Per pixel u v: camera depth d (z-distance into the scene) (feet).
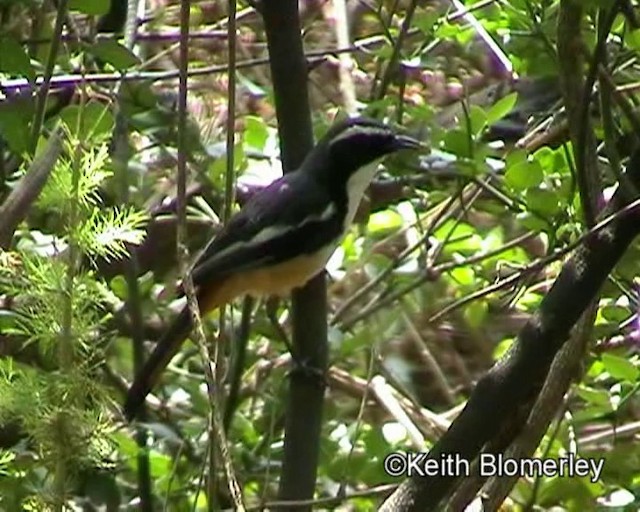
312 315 29.01
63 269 17.20
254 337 37.52
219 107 41.70
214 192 36.50
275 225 31.91
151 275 35.29
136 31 36.37
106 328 33.86
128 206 29.50
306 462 27.58
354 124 33.37
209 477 20.95
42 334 17.02
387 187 38.63
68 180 17.12
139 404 29.86
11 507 22.72
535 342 21.99
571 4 23.43
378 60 37.45
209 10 45.91
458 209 36.73
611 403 31.37
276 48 28.04
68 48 33.01
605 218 22.18
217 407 18.22
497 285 23.18
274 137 37.27
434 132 32.55
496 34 34.35
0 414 17.06
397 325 39.75
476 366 42.34
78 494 28.89
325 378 28.27
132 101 33.60
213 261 31.89
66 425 16.69
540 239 36.65
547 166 31.50
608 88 24.12
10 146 27.53
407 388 40.09
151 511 30.89
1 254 17.94
